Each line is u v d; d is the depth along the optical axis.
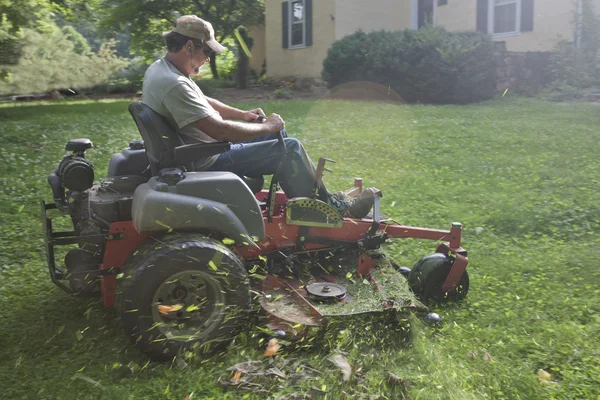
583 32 15.06
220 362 3.26
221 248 3.26
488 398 2.91
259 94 17.44
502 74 15.29
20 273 4.55
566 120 11.22
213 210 3.30
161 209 3.21
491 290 4.25
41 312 3.89
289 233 3.90
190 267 3.17
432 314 3.63
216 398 2.92
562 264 4.68
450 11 18.20
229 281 3.27
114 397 2.95
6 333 3.61
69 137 9.65
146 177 3.96
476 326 3.65
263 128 3.63
